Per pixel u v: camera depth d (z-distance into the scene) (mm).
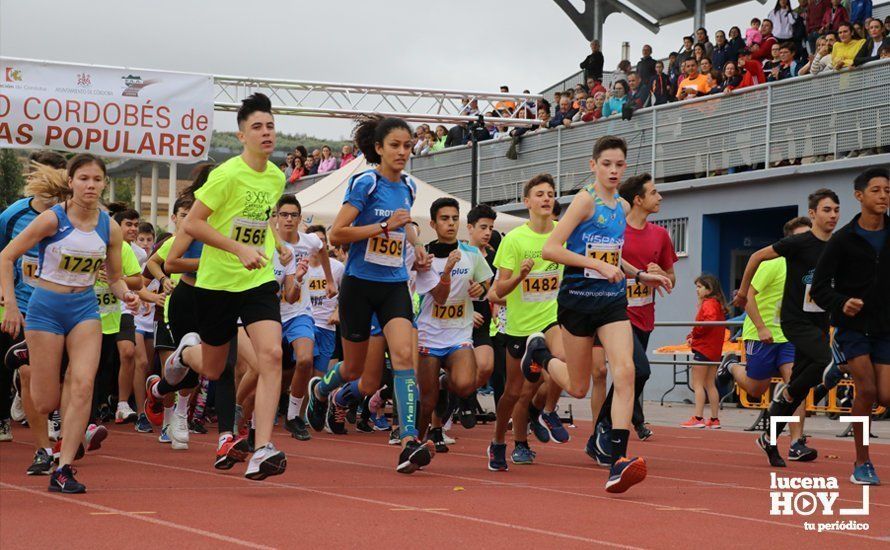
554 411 9609
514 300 7809
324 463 7715
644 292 8273
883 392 6746
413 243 7039
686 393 17422
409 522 4926
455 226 8375
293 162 25203
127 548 4180
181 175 29266
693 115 17062
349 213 6594
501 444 7355
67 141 15547
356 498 5734
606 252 6117
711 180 16656
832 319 6863
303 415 10133
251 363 8406
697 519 5238
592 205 6113
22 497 5562
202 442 9375
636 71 18453
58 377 5992
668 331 17766
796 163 15422
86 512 5070
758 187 16125
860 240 6695
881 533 4949
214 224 6086
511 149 20422
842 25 14742
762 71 16234
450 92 19141
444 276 7902
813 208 7879
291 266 9023
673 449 9672
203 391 10516
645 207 8320
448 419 10594
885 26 14781
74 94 15547
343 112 18703
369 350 7730
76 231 5938
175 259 7094
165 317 10039
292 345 9758
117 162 29328
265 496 5758
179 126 15938
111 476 6621
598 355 8758
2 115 15289
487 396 17500
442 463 7883
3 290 5961
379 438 10312
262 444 5797
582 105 19234
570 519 5137
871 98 14352
